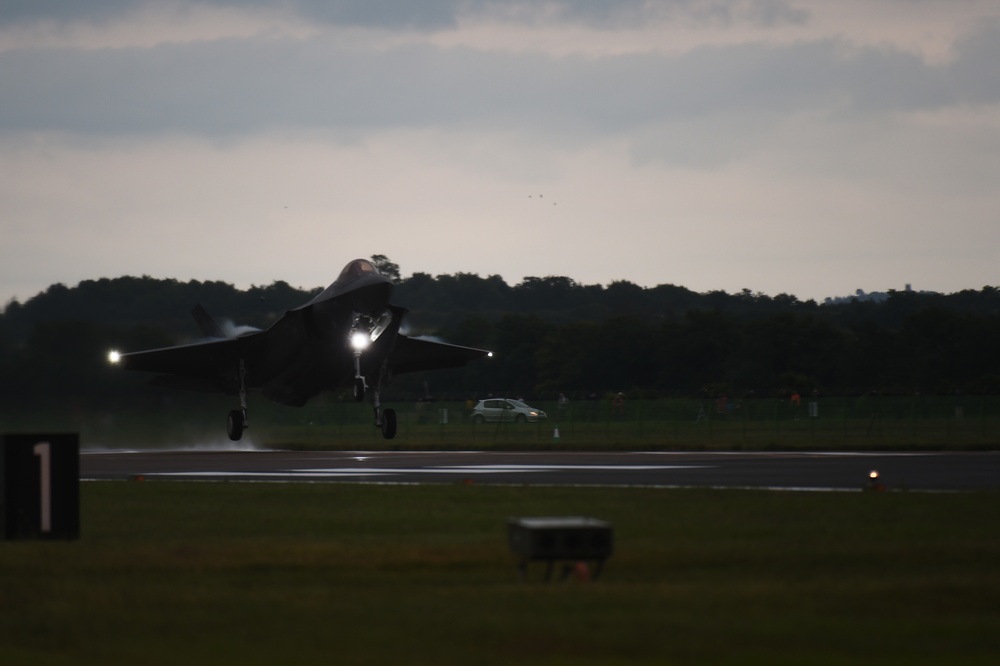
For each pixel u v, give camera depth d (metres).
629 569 39.88
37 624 31.94
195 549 45.25
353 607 33.69
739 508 58.88
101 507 64.69
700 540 46.84
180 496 71.31
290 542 47.41
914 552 42.38
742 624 30.84
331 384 138.00
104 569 40.91
